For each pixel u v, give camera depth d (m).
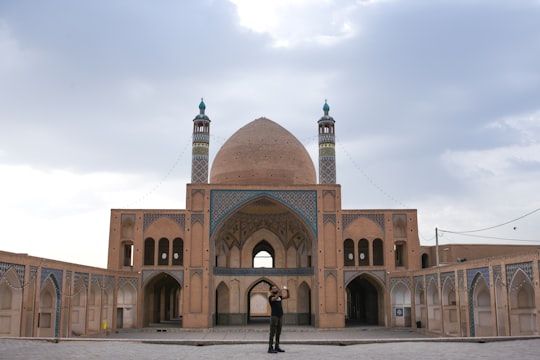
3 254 12.27
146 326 22.53
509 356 6.45
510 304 13.14
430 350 7.21
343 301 21.78
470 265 15.49
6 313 13.12
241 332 20.50
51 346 7.90
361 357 6.66
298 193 22.55
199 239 21.98
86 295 17.78
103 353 7.09
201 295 21.53
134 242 22.08
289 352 7.28
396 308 22.08
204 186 22.41
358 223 22.69
